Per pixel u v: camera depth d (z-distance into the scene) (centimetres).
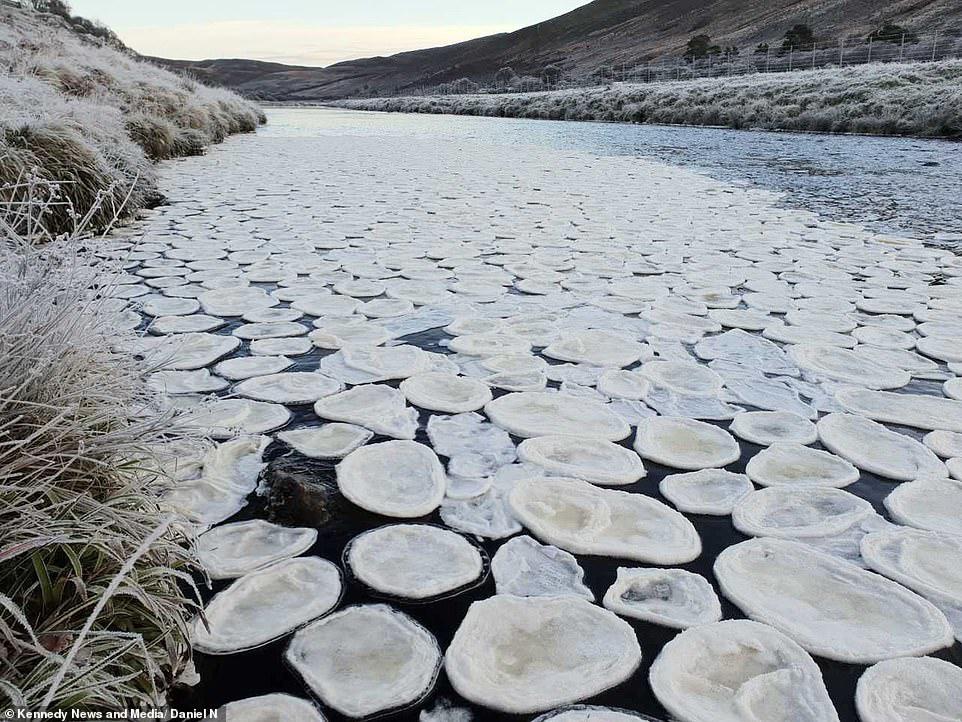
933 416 264
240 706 130
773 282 454
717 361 321
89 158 590
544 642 151
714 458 233
